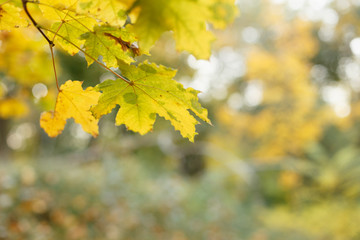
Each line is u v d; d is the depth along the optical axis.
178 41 0.49
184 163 10.60
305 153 10.73
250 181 8.78
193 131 0.77
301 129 10.41
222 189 7.39
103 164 5.64
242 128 11.22
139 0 0.44
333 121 11.03
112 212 3.97
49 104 1.54
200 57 0.50
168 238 4.05
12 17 0.71
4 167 4.38
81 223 3.65
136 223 3.94
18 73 1.67
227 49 10.84
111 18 0.60
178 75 4.85
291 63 10.07
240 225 5.58
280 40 10.72
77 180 4.47
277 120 10.58
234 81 12.20
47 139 10.00
